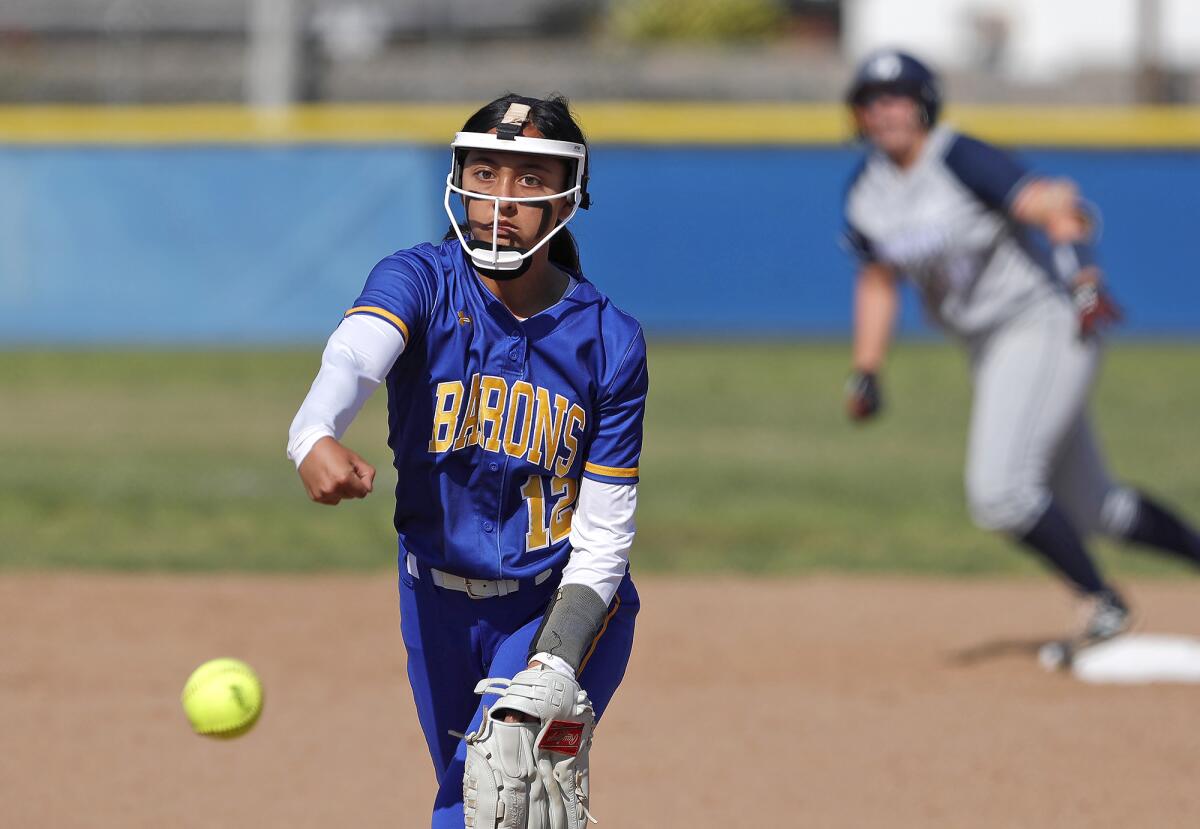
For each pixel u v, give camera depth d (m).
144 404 50.09
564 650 10.90
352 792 16.94
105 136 61.59
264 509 35.12
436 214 62.91
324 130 62.53
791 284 63.81
